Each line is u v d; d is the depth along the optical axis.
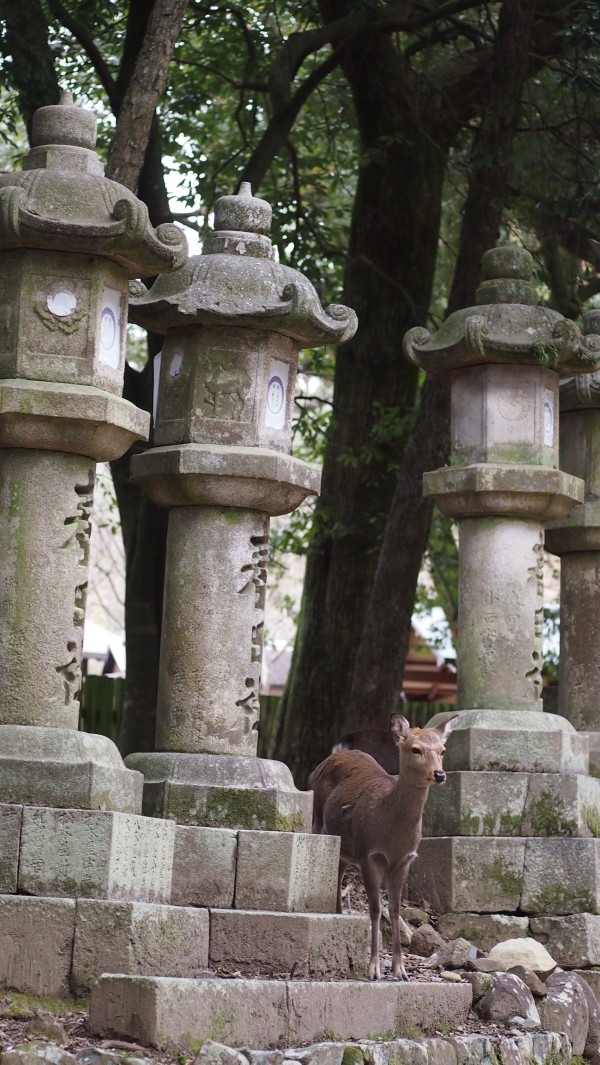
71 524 6.90
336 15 12.80
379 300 13.16
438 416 11.12
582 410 10.41
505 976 7.78
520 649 9.29
